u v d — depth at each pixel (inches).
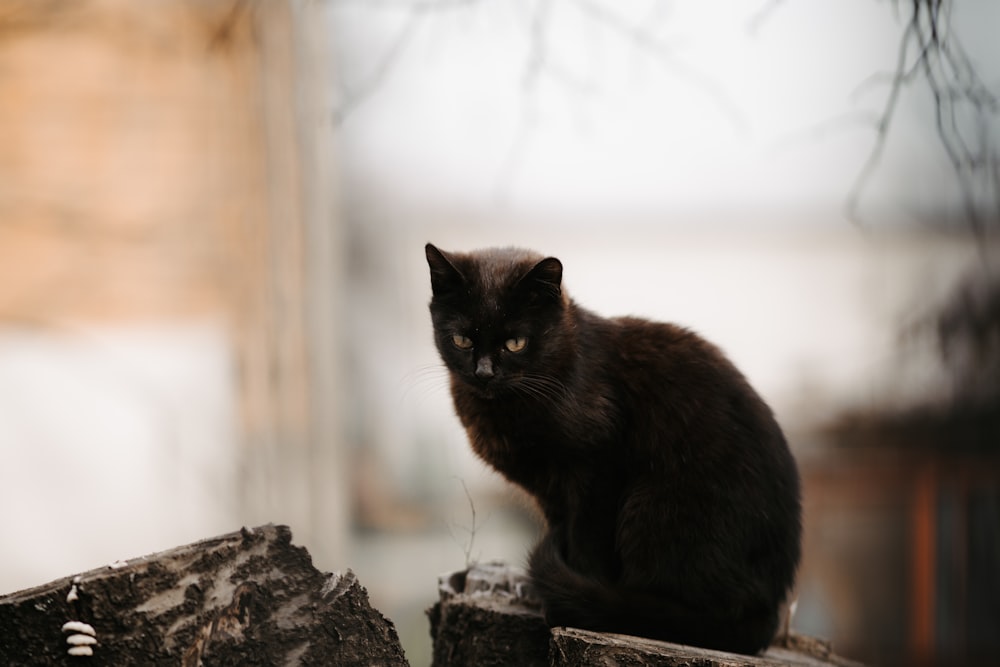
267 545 108.3
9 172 291.1
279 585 108.0
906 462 297.1
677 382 141.2
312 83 293.1
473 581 146.3
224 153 298.7
